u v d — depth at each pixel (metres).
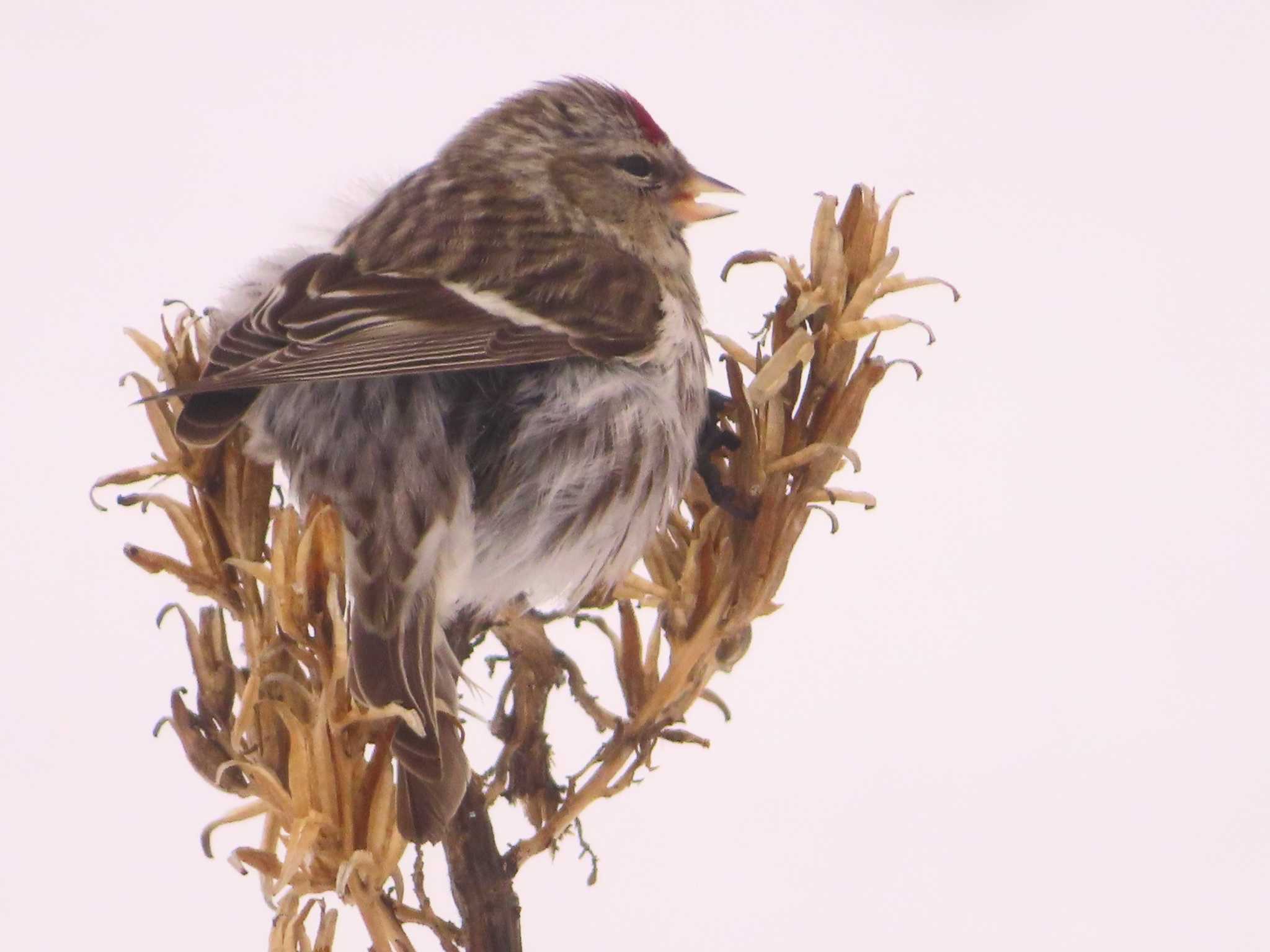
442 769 3.29
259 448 3.32
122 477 3.30
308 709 3.29
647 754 3.30
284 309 3.33
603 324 3.34
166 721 3.30
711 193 3.38
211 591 3.30
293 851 3.28
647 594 3.30
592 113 3.38
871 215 3.31
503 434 3.34
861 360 3.30
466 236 3.35
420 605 3.32
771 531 3.30
